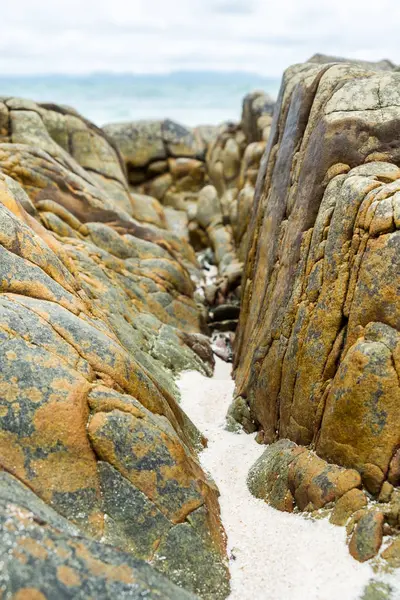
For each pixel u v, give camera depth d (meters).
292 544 4.72
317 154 6.21
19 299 5.16
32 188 10.80
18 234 5.64
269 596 4.30
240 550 4.90
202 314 11.95
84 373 4.94
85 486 4.39
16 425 4.30
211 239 17.42
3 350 4.57
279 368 6.36
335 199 5.79
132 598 3.56
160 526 4.56
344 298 5.37
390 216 4.91
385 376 4.71
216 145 19.31
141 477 4.69
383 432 4.69
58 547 3.63
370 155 5.83
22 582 3.32
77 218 11.19
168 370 8.46
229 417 7.40
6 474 4.10
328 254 5.64
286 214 7.35
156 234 12.27
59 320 5.24
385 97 6.04
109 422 4.74
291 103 7.96
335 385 5.13
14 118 12.99
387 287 4.86
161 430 5.12
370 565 4.18
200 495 4.97
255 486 5.81
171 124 20.80
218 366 9.88
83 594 3.44
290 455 5.64
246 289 9.57
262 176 9.67
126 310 8.87
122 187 15.72
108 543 4.22
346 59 11.34
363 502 4.62
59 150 13.27
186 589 4.30
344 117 5.97
